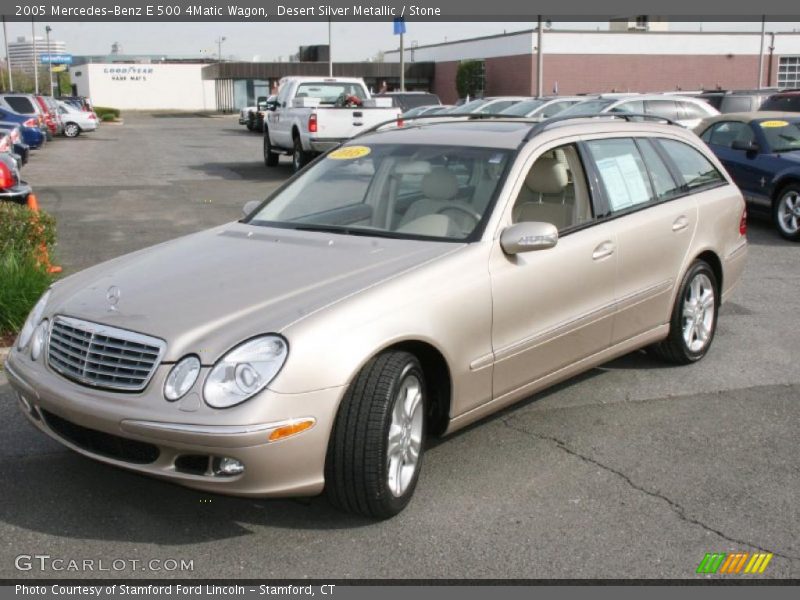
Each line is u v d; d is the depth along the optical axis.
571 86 52.19
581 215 5.31
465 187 4.99
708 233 6.30
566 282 5.02
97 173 21.25
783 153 12.03
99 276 4.64
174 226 12.77
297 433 3.71
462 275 4.43
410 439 4.20
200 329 3.85
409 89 62.47
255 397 3.65
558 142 5.30
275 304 3.99
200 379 3.69
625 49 52.62
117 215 13.84
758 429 5.30
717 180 6.68
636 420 5.43
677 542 3.98
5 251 7.52
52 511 4.23
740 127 12.71
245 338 3.76
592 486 4.52
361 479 3.90
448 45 60.38
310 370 3.74
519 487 4.50
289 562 3.81
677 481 4.59
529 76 51.59
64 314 4.23
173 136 40.25
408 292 4.17
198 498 4.36
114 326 3.98
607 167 5.61
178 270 4.50
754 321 7.75
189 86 89.12
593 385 6.05
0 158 10.61
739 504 4.34
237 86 71.56
